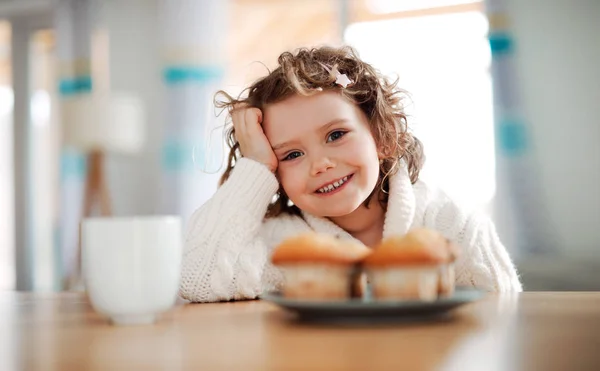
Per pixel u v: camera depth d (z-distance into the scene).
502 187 3.12
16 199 4.19
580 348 0.48
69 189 3.92
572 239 3.12
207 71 3.70
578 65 3.14
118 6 4.05
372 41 3.45
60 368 0.44
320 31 3.67
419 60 3.35
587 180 3.12
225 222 1.04
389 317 0.60
